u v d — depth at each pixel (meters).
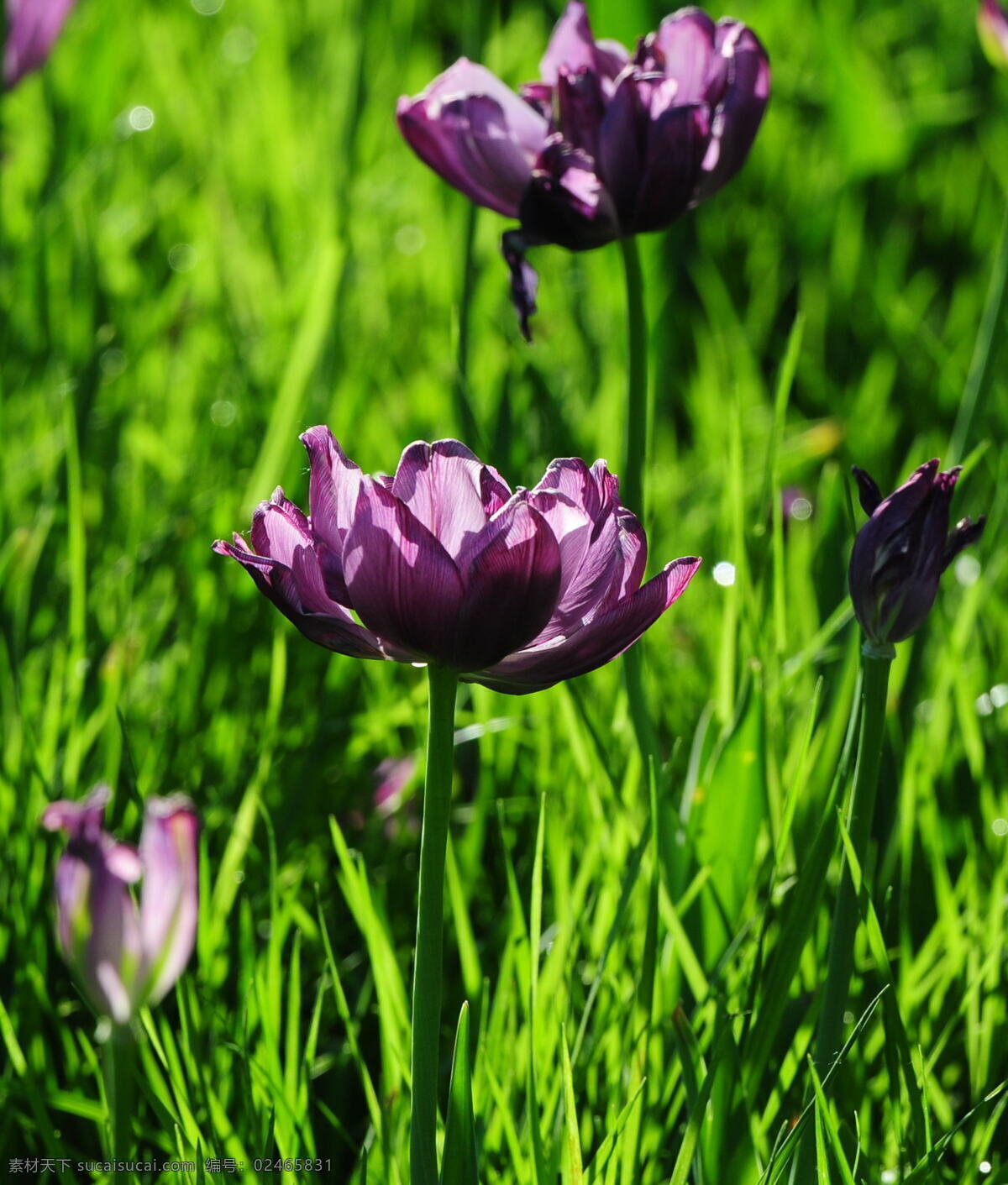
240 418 1.94
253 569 1.18
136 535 1.68
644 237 2.07
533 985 1.26
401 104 1.36
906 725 1.47
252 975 1.33
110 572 1.60
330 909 1.45
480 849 1.45
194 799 1.48
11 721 1.46
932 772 1.43
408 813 1.50
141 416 1.98
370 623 1.17
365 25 2.11
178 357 2.16
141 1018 1.27
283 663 1.43
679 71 1.35
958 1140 1.32
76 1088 1.34
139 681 1.59
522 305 1.36
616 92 1.32
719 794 1.34
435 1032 1.19
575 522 1.17
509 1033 1.31
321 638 1.19
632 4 2.16
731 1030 1.26
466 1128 1.21
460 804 1.58
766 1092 1.33
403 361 2.31
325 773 1.52
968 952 1.36
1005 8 1.74
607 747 1.46
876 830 1.44
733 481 1.40
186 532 1.62
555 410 1.80
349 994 1.41
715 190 1.36
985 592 1.49
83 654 1.46
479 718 1.49
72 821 1.16
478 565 1.16
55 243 2.25
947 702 1.45
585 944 1.39
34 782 1.42
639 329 1.35
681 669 1.65
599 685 1.55
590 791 1.38
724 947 1.34
